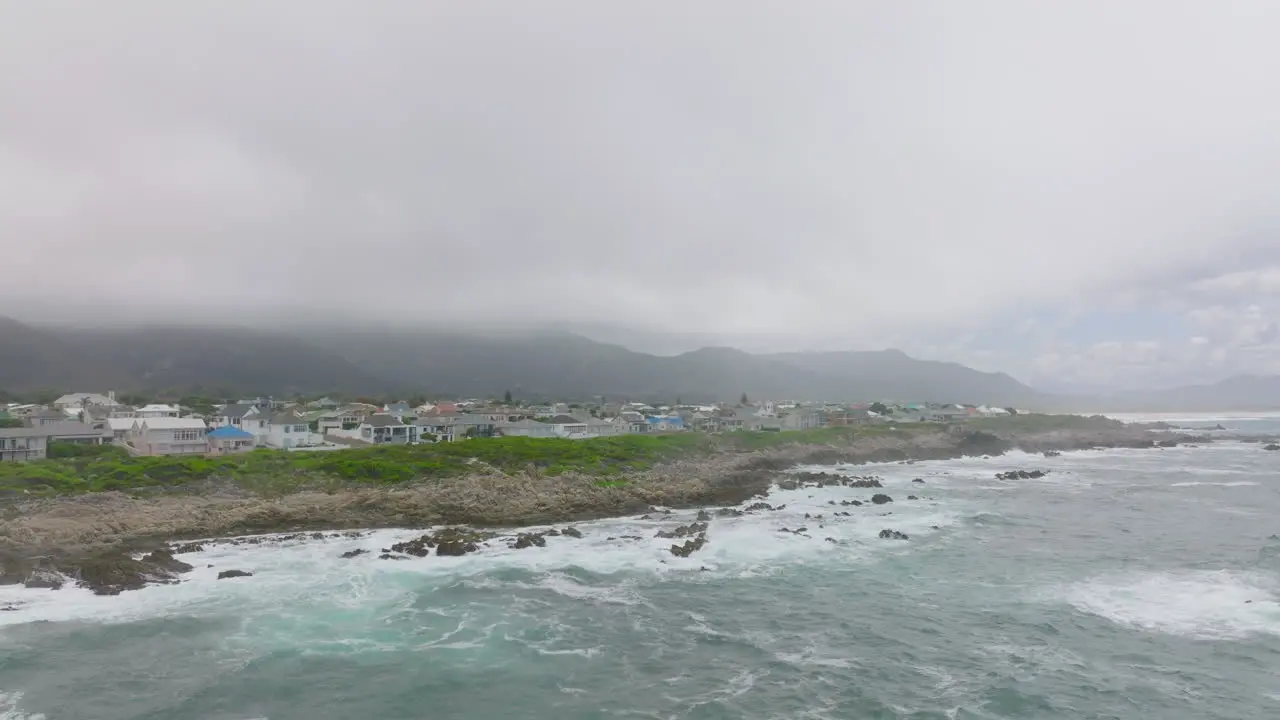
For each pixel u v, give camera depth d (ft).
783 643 114.93
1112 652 110.01
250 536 185.37
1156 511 235.20
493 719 89.92
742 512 226.99
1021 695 95.96
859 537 190.29
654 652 111.04
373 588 141.18
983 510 236.43
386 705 93.25
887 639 116.47
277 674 101.71
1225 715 90.74
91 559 149.59
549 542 181.78
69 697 94.12
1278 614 125.59
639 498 241.76
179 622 121.19
